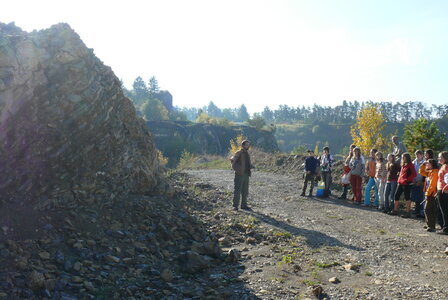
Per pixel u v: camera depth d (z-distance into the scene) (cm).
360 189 1267
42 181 684
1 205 601
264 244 739
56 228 607
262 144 13725
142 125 1027
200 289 505
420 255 672
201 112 15625
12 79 668
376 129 3719
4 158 644
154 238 684
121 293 473
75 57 787
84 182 745
